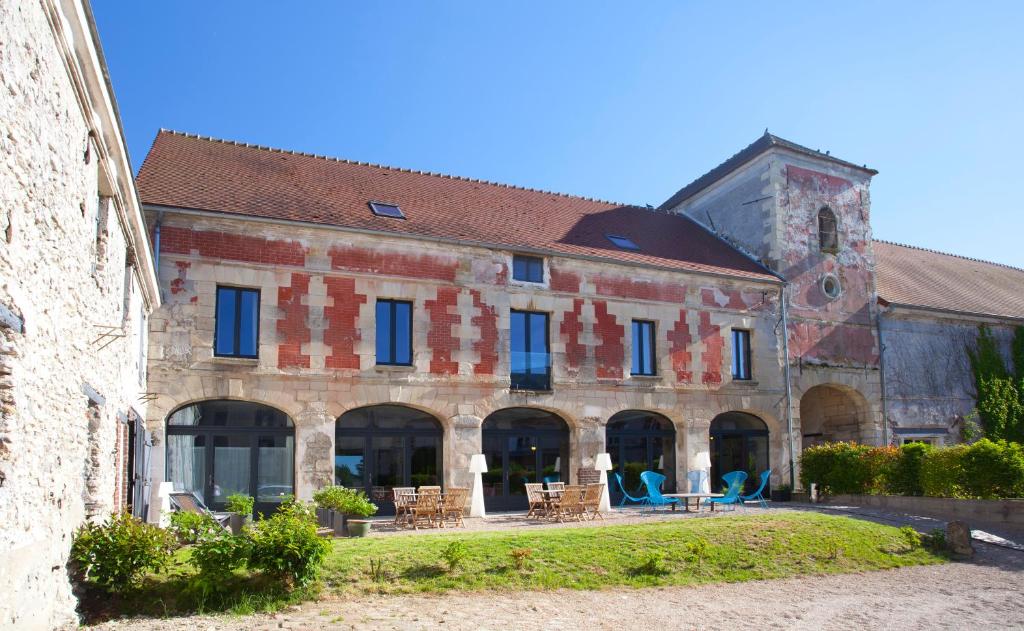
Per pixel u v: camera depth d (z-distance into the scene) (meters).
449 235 16.75
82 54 6.33
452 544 9.91
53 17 5.57
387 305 16.16
